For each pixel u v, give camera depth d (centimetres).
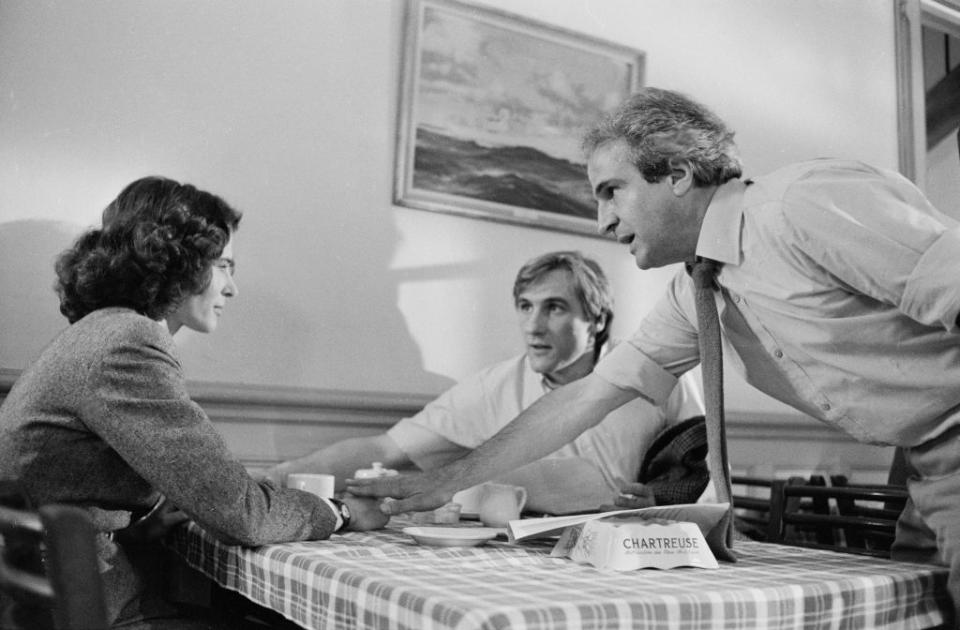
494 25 240
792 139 301
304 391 206
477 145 235
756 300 138
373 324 220
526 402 225
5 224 183
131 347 122
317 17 218
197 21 205
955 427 126
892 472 208
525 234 243
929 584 118
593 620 81
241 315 204
